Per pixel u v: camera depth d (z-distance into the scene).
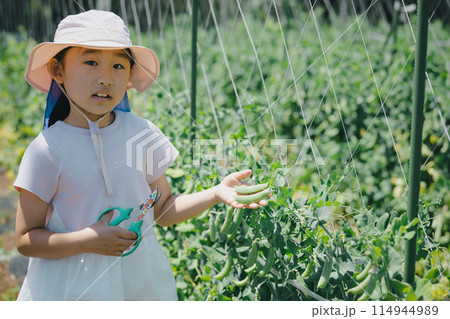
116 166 1.51
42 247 1.42
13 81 6.65
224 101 4.66
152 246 1.59
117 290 1.48
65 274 1.46
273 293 1.60
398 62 3.81
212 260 1.83
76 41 1.41
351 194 3.08
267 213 1.54
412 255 1.30
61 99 1.54
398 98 3.54
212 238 1.73
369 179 3.42
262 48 5.78
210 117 2.59
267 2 9.01
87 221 1.47
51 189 1.45
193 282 2.14
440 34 6.03
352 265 1.39
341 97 4.00
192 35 2.25
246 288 1.67
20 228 1.45
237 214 1.57
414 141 1.27
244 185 1.45
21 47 7.47
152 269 1.57
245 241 1.67
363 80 4.00
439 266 1.45
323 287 1.36
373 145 3.56
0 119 6.14
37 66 1.54
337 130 3.82
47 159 1.43
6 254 3.31
